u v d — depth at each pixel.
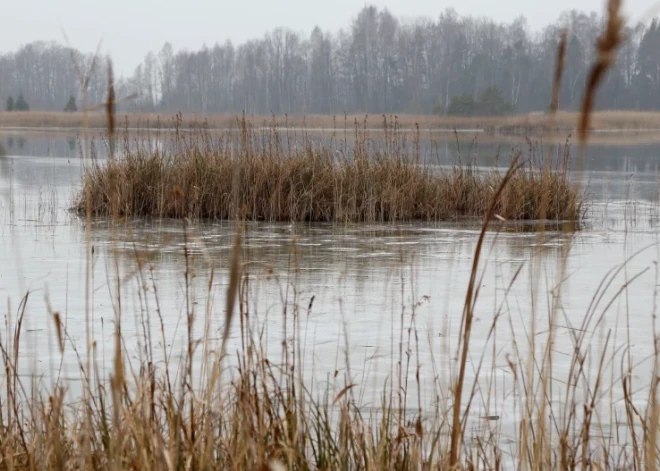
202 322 7.85
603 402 5.57
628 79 67.81
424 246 13.04
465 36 87.56
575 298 9.12
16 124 70.31
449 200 17.70
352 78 90.69
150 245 12.79
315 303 8.76
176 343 7.01
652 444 3.36
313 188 16.69
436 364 6.52
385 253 12.29
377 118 55.88
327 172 16.94
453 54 86.31
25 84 98.94
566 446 3.76
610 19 1.95
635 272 10.72
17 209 17.72
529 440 4.17
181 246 12.73
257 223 16.06
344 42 91.44
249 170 16.61
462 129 57.53
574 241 13.70
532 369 3.81
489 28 87.00
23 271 10.53
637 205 19.44
